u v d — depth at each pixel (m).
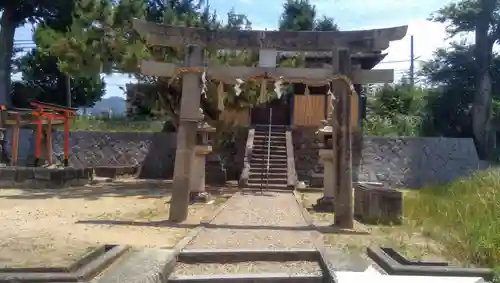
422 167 24.56
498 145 29.14
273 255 7.75
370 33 11.23
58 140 25.53
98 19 17.19
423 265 6.92
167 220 11.20
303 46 11.45
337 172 10.98
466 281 6.22
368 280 6.25
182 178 11.27
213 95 18.66
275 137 24.97
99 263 6.32
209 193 17.98
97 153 25.97
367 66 24.64
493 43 27.39
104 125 28.28
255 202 15.52
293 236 9.34
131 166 25.55
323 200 14.48
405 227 10.86
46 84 34.69
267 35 11.51
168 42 11.66
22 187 18.36
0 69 29.75
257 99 19.14
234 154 25.44
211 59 16.50
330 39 11.37
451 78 28.27
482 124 27.16
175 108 19.55
